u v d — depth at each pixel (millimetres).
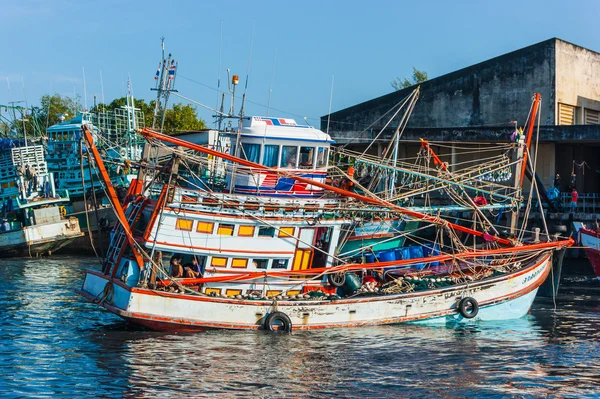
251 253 20844
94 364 17688
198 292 20219
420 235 39219
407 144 47812
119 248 20938
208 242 20281
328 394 15875
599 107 49625
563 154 46125
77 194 47500
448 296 22594
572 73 46312
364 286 22375
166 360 17953
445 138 43688
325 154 22656
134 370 17203
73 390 15852
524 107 45844
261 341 19781
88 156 20922
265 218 20828
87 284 21953
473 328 22516
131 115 52156
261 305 20547
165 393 15688
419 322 22359
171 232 19797
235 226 20594
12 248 43188
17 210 44906
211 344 19344
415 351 19469
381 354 19078
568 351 19828
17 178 44531
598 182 49938
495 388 16578
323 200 21969
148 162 21156
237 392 15812
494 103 47000
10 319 23141
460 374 17547
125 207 21406
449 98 48719
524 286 24078
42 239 43625
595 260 33969
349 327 21500
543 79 45125
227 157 20016
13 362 17906
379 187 29844
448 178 26938
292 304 20781
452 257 23078
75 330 21438
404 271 23750
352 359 18516
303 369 17516
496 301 23391
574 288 31172
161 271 19859
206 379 16594
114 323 22484
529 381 17125
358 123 51688
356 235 24266
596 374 17734
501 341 20859
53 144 48219
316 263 22359
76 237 45188
